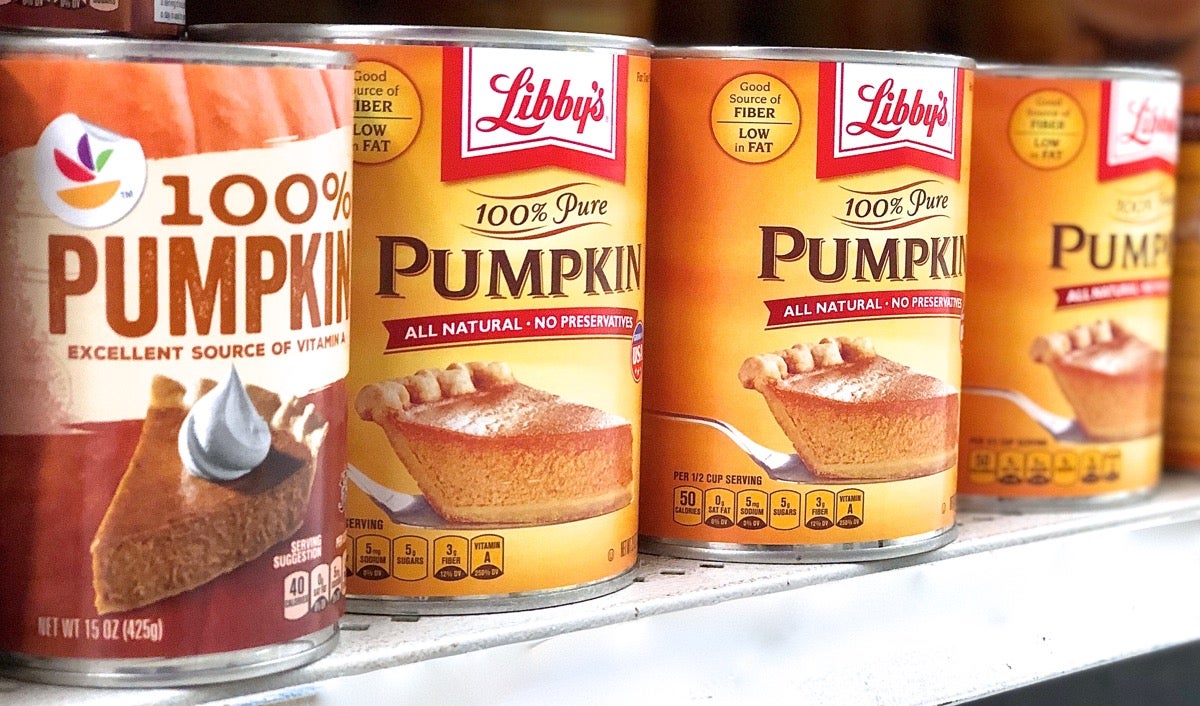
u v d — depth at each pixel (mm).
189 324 305
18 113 303
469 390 358
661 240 406
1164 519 469
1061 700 419
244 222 307
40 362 308
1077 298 465
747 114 393
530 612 367
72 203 302
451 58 347
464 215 352
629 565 389
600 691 366
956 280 419
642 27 501
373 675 335
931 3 556
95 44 299
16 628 318
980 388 467
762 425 403
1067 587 444
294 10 453
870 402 406
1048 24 575
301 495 323
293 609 324
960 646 419
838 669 399
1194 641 448
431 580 362
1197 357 527
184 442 309
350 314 353
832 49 391
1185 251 527
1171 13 583
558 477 368
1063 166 458
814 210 396
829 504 407
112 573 311
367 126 348
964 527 449
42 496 312
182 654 314
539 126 355
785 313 399
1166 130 475
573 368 367
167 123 300
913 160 402
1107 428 474
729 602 385
